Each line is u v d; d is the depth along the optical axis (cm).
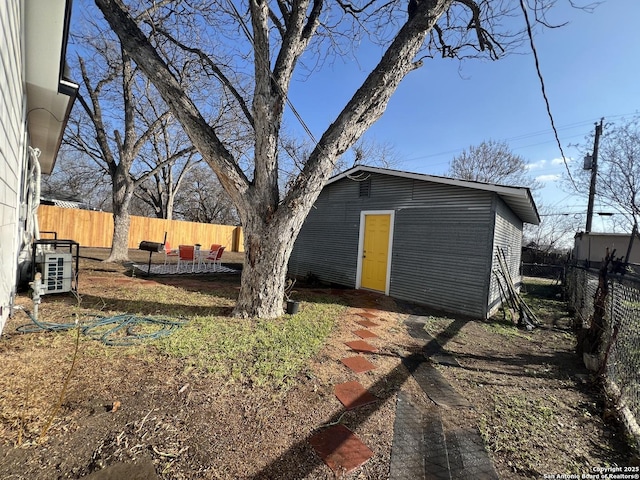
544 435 227
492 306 606
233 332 362
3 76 250
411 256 685
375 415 232
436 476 176
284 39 425
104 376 239
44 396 205
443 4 378
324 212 905
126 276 719
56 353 271
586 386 317
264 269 424
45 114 522
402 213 705
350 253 823
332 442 194
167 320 388
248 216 415
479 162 2259
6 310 336
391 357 351
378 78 393
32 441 163
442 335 463
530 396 289
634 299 290
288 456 177
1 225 287
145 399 214
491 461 194
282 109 414
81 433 174
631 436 223
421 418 236
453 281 615
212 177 2369
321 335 384
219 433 188
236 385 245
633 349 278
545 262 1684
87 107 905
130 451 164
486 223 574
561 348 442
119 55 913
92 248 1343
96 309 417
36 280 365
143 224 1556
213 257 968
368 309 581
